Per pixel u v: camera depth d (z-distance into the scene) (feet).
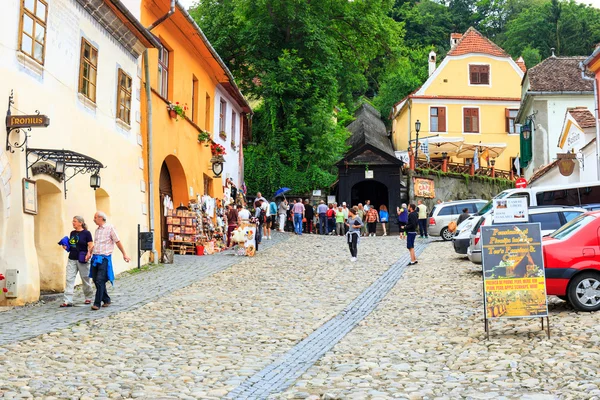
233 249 98.37
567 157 95.81
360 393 27.50
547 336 36.88
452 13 290.56
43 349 35.06
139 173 74.08
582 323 39.73
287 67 146.51
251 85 153.99
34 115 46.62
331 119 153.58
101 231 48.88
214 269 73.41
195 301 53.06
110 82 66.23
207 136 98.53
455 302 51.98
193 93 98.48
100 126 63.62
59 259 54.80
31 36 50.03
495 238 37.88
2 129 46.14
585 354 32.17
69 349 35.40
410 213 80.74
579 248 44.11
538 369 30.14
